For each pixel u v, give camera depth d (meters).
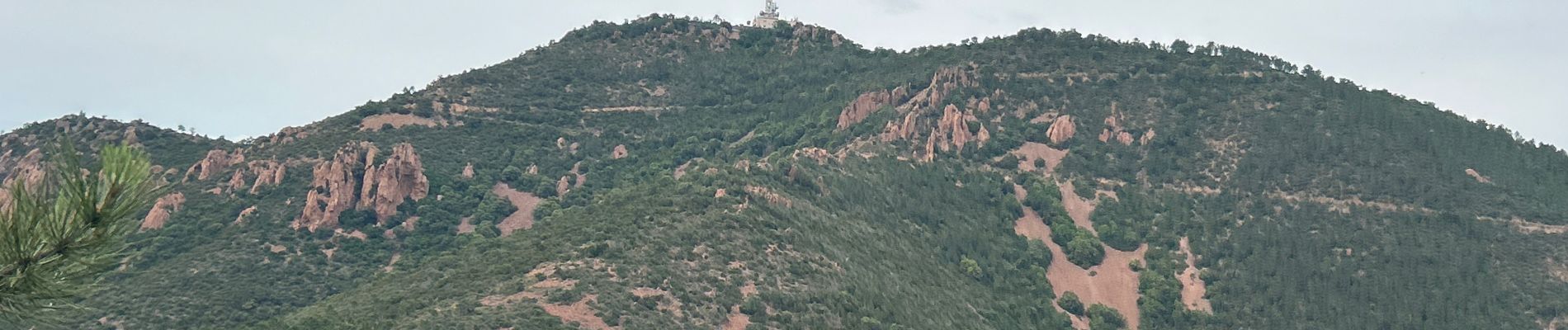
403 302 159.88
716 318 150.62
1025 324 189.88
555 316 142.75
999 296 197.50
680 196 196.00
